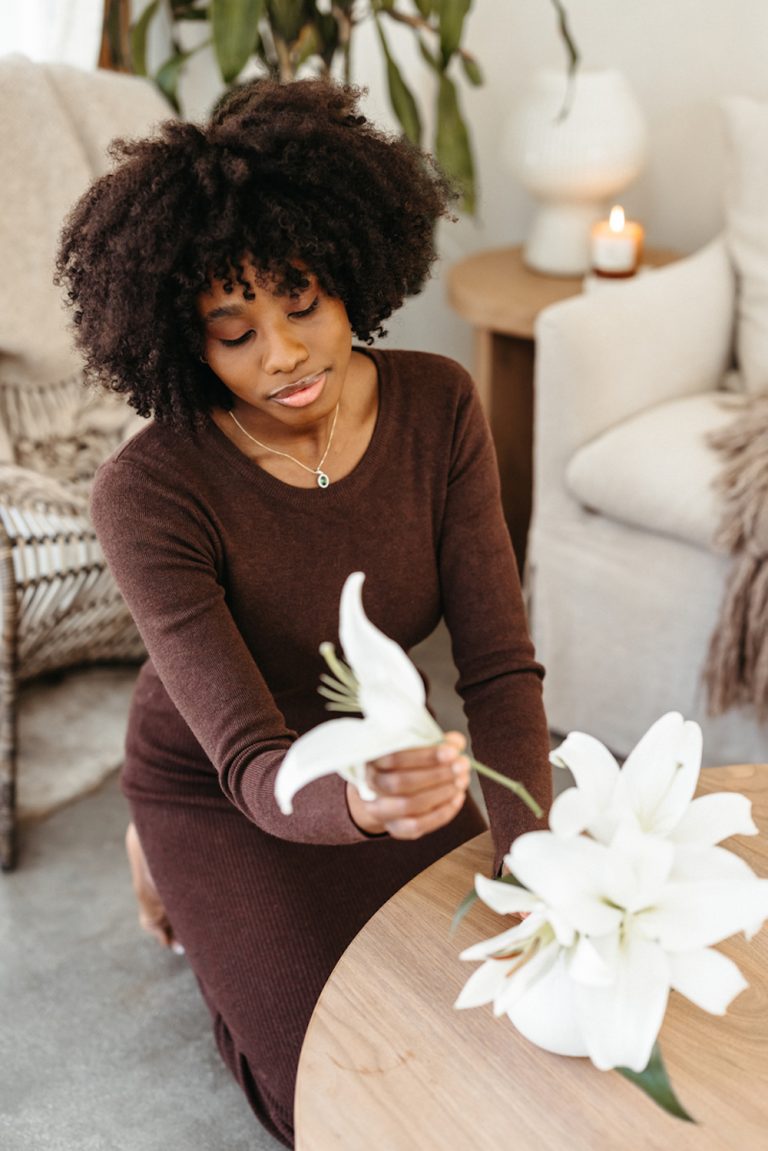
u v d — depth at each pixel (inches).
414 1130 30.8
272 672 47.0
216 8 77.7
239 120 38.0
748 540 66.6
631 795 29.6
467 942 36.6
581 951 26.8
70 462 82.4
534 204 109.6
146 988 61.5
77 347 42.5
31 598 69.9
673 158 99.7
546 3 100.9
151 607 41.8
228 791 39.8
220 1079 56.2
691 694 74.0
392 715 24.6
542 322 74.0
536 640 81.6
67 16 90.4
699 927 27.2
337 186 38.3
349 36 88.7
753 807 42.0
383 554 45.5
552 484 77.4
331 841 35.2
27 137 79.6
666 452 72.3
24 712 82.2
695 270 83.7
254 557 43.9
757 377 83.7
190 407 41.6
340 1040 33.4
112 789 76.4
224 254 36.7
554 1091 31.7
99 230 38.6
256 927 45.7
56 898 67.6
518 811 40.6
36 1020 59.6
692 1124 30.0
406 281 43.4
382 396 45.3
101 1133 53.5
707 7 92.9
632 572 74.4
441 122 90.7
